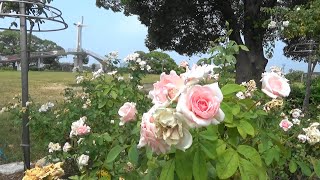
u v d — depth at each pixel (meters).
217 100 1.21
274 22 8.77
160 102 1.33
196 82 1.33
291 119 3.33
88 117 3.65
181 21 13.45
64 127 4.01
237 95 1.92
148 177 1.60
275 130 2.31
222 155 1.43
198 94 1.22
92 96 4.11
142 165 1.76
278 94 1.51
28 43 5.01
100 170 2.52
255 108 1.88
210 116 1.20
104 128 3.51
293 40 11.66
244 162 1.43
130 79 4.11
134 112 2.00
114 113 3.51
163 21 13.41
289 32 8.56
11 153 6.09
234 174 1.50
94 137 2.68
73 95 4.73
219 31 13.98
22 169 5.15
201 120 1.19
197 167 1.32
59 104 4.89
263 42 13.59
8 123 8.45
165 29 13.70
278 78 1.53
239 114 1.58
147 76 4.29
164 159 1.52
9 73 41.78
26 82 4.50
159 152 1.28
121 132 2.31
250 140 1.76
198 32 13.92
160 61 4.30
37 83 26.73
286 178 2.78
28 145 4.43
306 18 8.19
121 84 3.91
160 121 1.21
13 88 21.62
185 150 1.30
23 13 4.47
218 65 2.30
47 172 1.60
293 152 2.55
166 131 1.21
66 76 37.56
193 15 13.27
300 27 8.25
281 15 8.89
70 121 4.00
